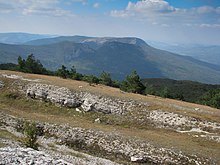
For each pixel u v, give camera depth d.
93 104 73.00
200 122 62.44
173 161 44.69
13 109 72.88
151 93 111.50
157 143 49.59
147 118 66.19
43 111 73.88
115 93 80.69
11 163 22.81
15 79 88.12
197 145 52.16
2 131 49.62
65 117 69.94
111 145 49.56
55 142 51.94
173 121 63.69
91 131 54.00
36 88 81.06
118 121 66.88
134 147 48.03
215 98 98.81
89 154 48.00
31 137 40.03
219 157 46.12
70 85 84.44
